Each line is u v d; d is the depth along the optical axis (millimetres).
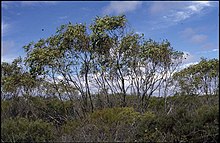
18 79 14133
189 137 8820
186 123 9031
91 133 8953
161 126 9102
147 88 13609
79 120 11062
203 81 14461
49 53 13195
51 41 13680
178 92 13773
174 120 9211
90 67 13562
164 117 9391
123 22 13492
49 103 13359
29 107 13453
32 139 8656
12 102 13617
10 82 14109
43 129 9016
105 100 13531
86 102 13375
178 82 14133
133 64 13609
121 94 13531
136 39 13641
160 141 8445
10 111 13164
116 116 10352
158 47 13688
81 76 13555
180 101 13414
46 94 13836
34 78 13758
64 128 10445
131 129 9109
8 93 14039
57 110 13102
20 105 13578
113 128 9258
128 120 9875
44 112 13242
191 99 13617
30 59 13297
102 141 8445
